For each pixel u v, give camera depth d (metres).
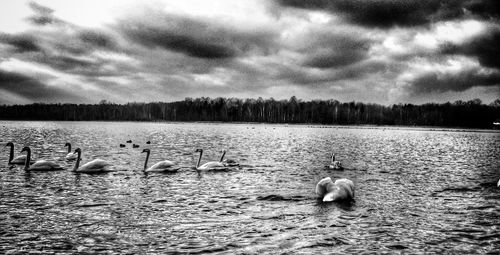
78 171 24.08
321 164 29.98
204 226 12.73
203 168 25.50
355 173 25.39
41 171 24.17
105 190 18.52
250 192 18.31
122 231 12.16
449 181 22.36
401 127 173.62
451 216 14.28
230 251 10.45
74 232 12.04
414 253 10.48
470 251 10.68
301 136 78.75
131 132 88.38
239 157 35.19
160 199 16.70
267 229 12.44
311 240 11.40
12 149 27.61
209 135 78.38
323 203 16.11
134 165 27.84
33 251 10.40
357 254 10.34
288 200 16.61
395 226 12.91
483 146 55.25
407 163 32.06
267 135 81.25
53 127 117.94
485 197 17.73
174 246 10.82
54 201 16.14
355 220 13.55
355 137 77.75
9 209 14.75
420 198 17.38
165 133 85.69
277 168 27.23
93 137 64.62
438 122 193.75
